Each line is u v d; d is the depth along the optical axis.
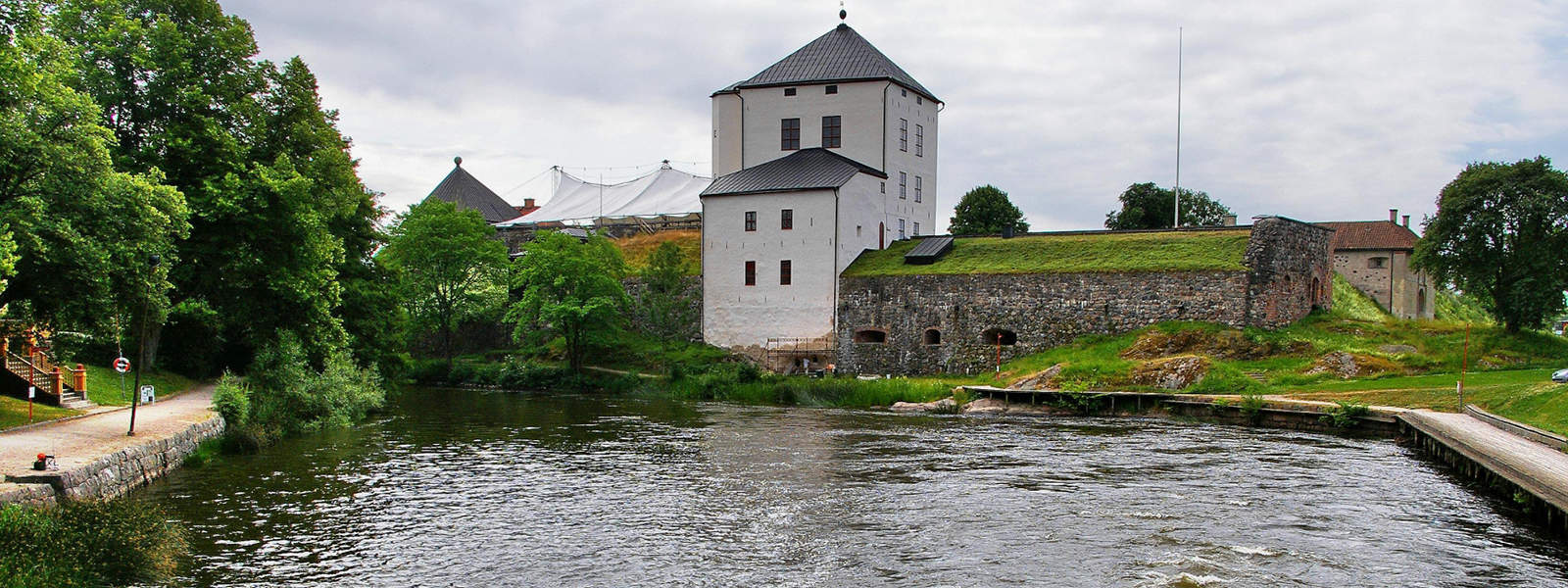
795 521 21.75
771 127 71.00
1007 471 28.20
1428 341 49.62
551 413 45.12
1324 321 53.72
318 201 36.53
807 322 63.19
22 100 23.77
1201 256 54.34
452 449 32.41
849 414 45.00
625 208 86.38
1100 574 17.59
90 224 25.41
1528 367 45.06
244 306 36.19
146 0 35.06
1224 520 21.73
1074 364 49.19
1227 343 50.19
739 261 65.25
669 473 27.86
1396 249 69.50
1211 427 39.03
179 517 21.27
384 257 66.56
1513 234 49.25
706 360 63.56
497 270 70.50
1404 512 22.62
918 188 73.69
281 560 18.25
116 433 25.72
